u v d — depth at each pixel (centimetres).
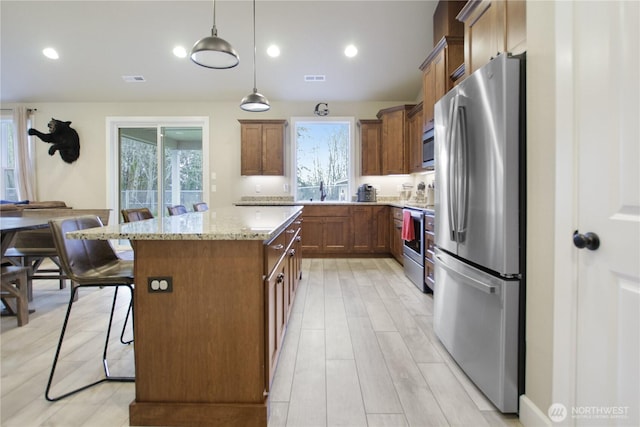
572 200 121
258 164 550
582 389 117
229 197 582
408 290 348
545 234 138
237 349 146
